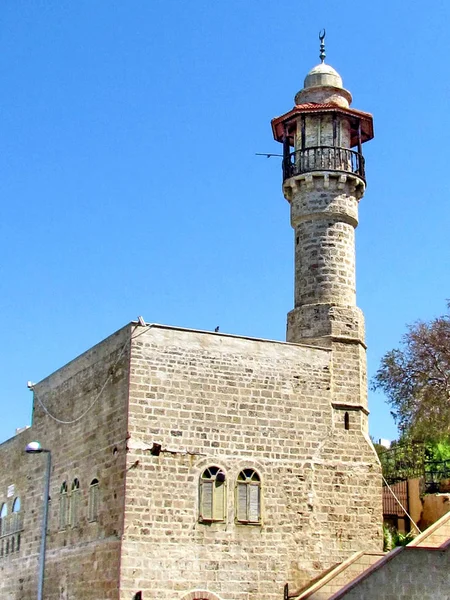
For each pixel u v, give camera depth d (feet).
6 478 153.79
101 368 120.78
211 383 115.44
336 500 119.24
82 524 117.39
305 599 108.78
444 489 154.40
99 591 108.37
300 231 137.18
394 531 141.79
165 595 105.29
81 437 123.44
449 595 101.50
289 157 141.69
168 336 114.52
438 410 156.04
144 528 106.52
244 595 109.60
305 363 123.24
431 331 164.04
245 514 112.78
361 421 125.08
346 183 137.59
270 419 118.11
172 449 110.73
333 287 132.26
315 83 145.28
